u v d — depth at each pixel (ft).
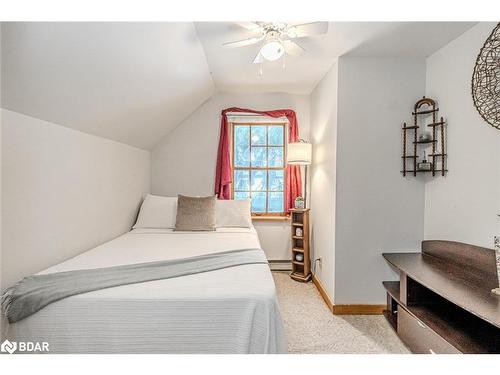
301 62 8.96
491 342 5.23
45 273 5.54
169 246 7.95
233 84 11.27
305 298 9.61
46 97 5.47
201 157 12.55
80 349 4.52
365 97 8.55
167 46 6.97
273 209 12.75
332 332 7.38
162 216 10.66
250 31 7.07
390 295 8.08
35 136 5.70
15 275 5.25
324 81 10.12
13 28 4.07
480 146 6.66
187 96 10.50
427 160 8.42
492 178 6.36
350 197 8.61
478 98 6.45
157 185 12.57
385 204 8.63
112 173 9.20
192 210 10.30
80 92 6.10
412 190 8.62
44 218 6.02
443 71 7.86
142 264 6.14
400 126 8.58
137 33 5.88
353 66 8.55
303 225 11.29
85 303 4.58
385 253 8.55
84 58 5.37
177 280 5.30
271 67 9.46
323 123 10.19
